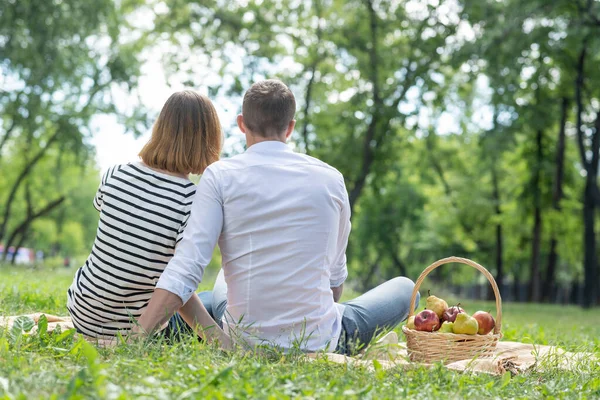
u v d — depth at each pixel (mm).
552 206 27875
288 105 3277
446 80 22406
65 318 4535
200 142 3361
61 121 24562
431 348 3523
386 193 34094
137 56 23891
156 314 3025
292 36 23141
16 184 27250
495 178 31625
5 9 18812
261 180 3166
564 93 24125
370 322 3598
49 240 49219
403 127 22672
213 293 3826
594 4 17719
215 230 3137
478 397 2547
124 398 1884
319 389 2316
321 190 3195
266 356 2941
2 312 4508
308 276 3170
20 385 2070
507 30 18172
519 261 37812
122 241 3234
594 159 21781
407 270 42281
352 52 22516
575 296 38125
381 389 2463
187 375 2338
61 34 19469
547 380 3270
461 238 34719
